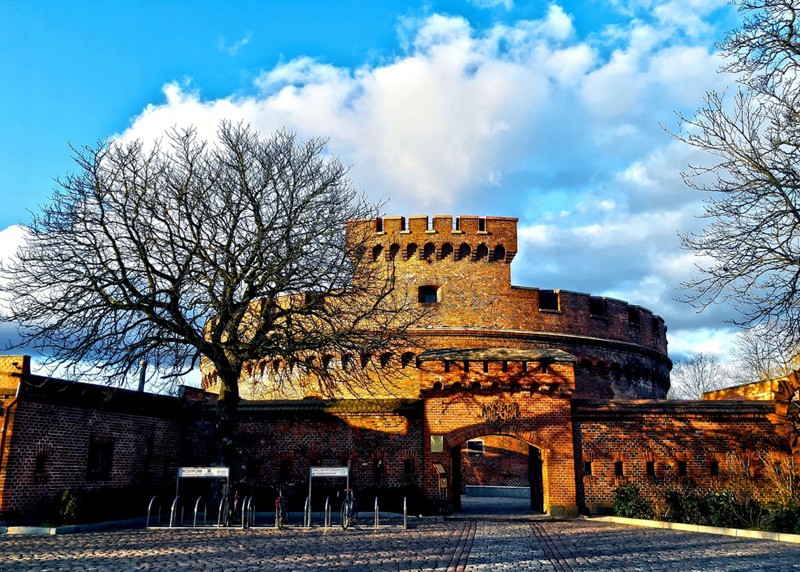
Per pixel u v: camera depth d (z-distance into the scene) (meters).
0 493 20.67
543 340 42.56
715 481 26.56
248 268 24.80
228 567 13.30
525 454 42.56
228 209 25.56
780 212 19.11
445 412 27.55
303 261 25.67
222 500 22.66
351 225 28.97
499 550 16.08
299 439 29.41
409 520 24.73
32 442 21.84
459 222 43.44
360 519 24.94
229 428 24.59
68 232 23.48
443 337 41.34
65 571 12.74
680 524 21.86
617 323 46.28
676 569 13.07
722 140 20.31
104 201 24.27
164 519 25.36
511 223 43.72
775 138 19.47
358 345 26.02
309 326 31.00
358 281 27.48
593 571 12.85
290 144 27.70
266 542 17.73
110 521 23.03
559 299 43.84
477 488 42.44
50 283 23.27
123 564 13.69
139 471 27.03
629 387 45.94
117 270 24.05
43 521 21.77
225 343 24.62
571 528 21.97
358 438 29.02
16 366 22.14
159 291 23.64
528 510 29.44
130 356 23.06
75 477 23.50
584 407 27.48
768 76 19.30
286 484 28.83
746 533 19.53
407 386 40.59
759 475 26.41
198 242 24.69
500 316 42.22
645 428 27.27
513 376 27.50
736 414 27.03
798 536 18.02
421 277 42.66
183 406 30.20
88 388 24.14
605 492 26.66
